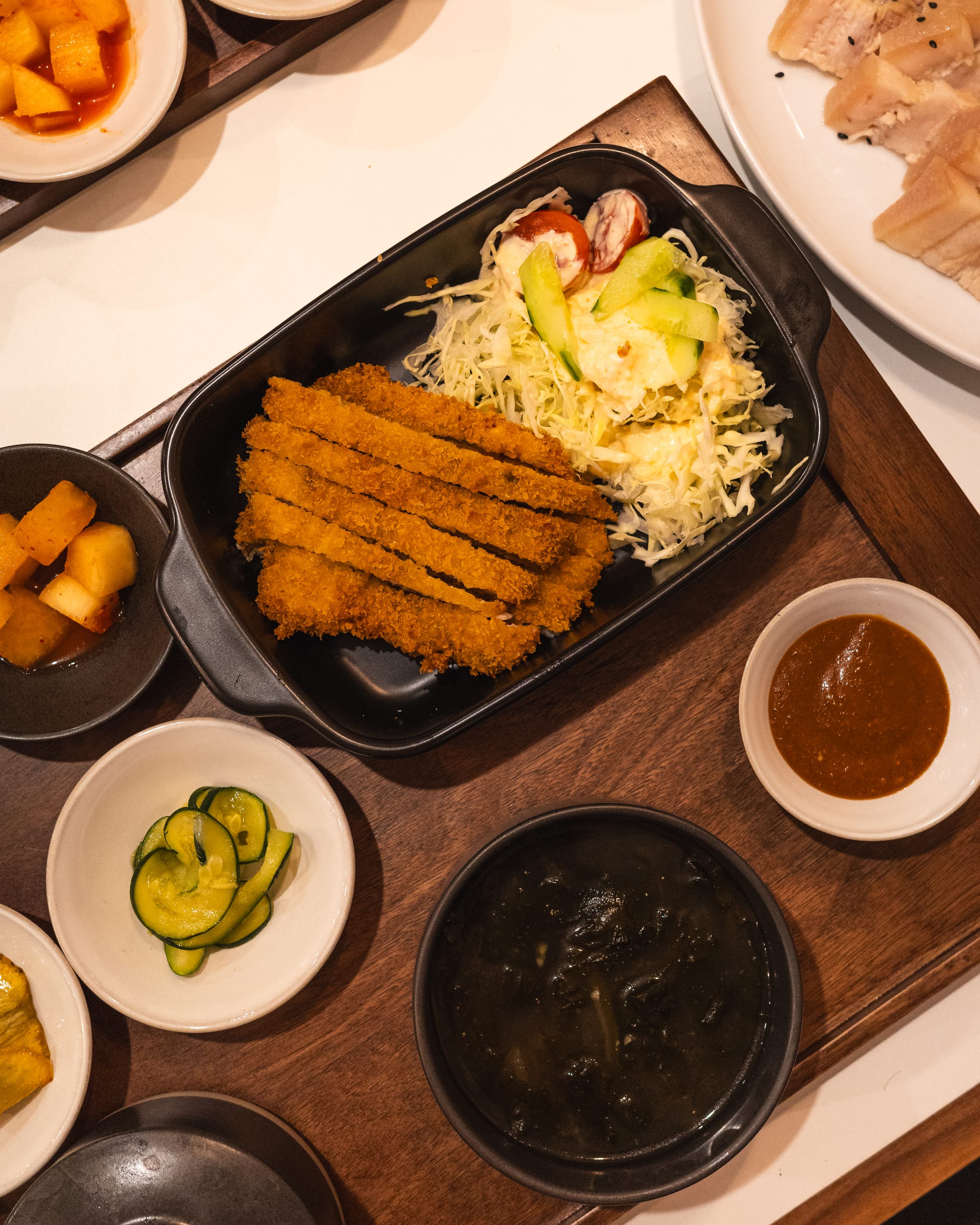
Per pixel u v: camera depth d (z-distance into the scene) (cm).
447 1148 58
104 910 57
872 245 59
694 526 59
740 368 58
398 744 54
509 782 58
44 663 58
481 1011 56
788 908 58
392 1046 58
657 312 56
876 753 56
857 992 58
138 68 59
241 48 60
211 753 57
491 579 56
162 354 62
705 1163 54
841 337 59
